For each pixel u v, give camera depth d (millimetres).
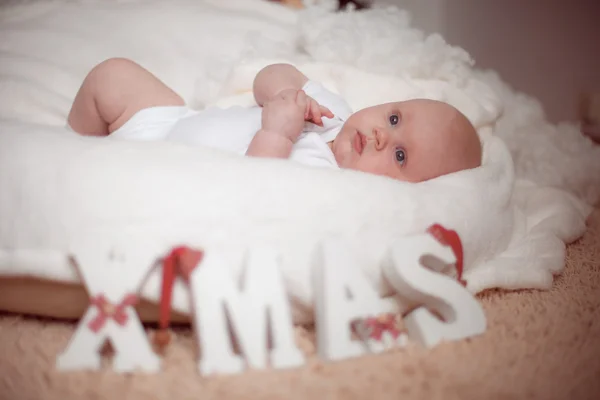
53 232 893
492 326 1023
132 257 875
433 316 979
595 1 2471
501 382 888
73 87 1491
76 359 835
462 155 1235
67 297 929
